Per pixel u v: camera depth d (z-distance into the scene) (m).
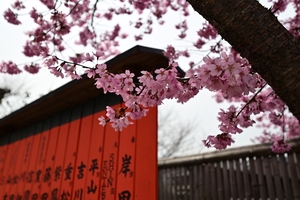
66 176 4.08
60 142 4.50
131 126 3.36
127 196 3.08
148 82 1.84
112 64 3.41
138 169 3.09
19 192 5.00
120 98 3.68
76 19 5.03
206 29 4.22
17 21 4.61
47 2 4.93
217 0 1.48
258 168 4.70
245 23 1.38
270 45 1.31
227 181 5.03
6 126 5.95
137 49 3.08
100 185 3.47
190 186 5.56
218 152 5.25
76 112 4.43
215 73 1.57
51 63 2.05
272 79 1.33
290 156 4.41
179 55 4.51
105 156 3.56
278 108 3.81
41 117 5.22
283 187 4.41
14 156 5.63
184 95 1.96
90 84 3.83
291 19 4.07
